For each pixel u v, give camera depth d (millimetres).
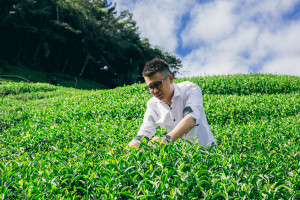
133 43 51406
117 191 1353
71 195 1438
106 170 1548
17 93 16781
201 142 2496
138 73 52344
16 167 1820
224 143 2027
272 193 1342
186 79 14977
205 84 13609
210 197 1342
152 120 2656
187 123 2146
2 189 1354
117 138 4875
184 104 2527
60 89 18625
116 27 50031
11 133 6730
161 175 1458
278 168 1689
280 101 9781
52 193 1423
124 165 1649
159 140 1926
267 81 14039
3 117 9352
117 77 53000
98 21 46094
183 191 1347
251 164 1756
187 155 1681
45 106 11445
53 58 43969
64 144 4188
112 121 7289
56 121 8234
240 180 1591
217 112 8469
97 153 1974
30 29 37375
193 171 1499
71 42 43969
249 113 8820
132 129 5582
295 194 1362
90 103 10633
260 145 2191
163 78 2365
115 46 48406
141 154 1695
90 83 44531
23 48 40062
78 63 48188
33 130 6316
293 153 2029
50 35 40000
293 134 4184
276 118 8172
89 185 1468
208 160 1726
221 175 1526
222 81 14008
